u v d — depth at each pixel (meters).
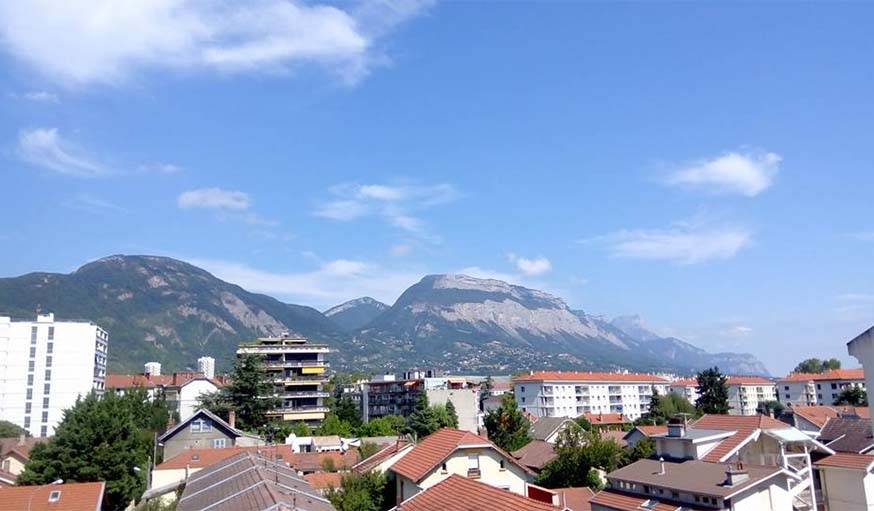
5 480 59.31
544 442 82.94
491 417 101.62
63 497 44.22
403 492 43.22
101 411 62.00
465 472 41.22
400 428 123.31
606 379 195.12
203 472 46.06
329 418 119.81
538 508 22.36
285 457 68.44
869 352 25.86
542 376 187.88
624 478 48.00
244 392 108.75
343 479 47.06
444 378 172.62
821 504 46.28
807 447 50.84
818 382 180.88
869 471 42.81
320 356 138.75
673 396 152.62
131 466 62.12
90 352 147.88
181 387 133.62
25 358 142.25
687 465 46.31
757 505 40.28
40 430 140.25
